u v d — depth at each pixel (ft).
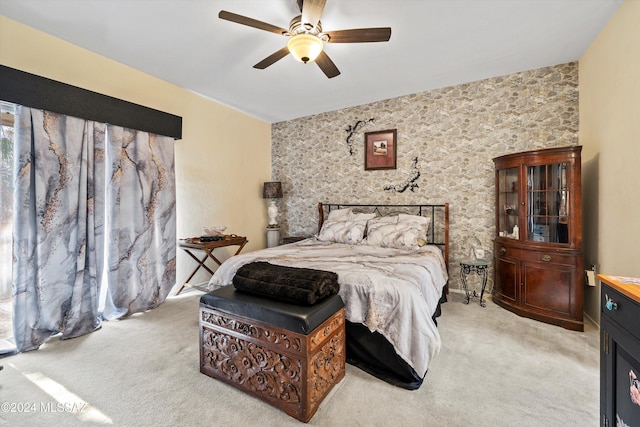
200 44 8.32
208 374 5.97
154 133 9.97
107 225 8.79
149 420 4.77
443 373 6.07
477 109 11.08
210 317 5.88
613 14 7.06
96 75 8.77
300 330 4.74
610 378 3.69
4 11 6.83
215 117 12.93
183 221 11.55
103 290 8.89
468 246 11.39
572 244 8.23
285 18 7.20
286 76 10.50
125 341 7.50
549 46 8.57
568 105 9.59
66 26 7.44
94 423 4.71
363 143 13.65
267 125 16.22
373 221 11.74
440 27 7.54
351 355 6.56
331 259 8.55
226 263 8.59
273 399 5.08
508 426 4.62
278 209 16.19
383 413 4.93
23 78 6.91
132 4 6.63
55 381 5.79
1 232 7.14
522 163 9.06
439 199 11.93
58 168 7.58
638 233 6.22
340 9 6.78
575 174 8.18
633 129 6.38
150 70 9.93
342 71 10.14
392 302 5.98
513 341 7.44
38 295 7.22
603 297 3.92
